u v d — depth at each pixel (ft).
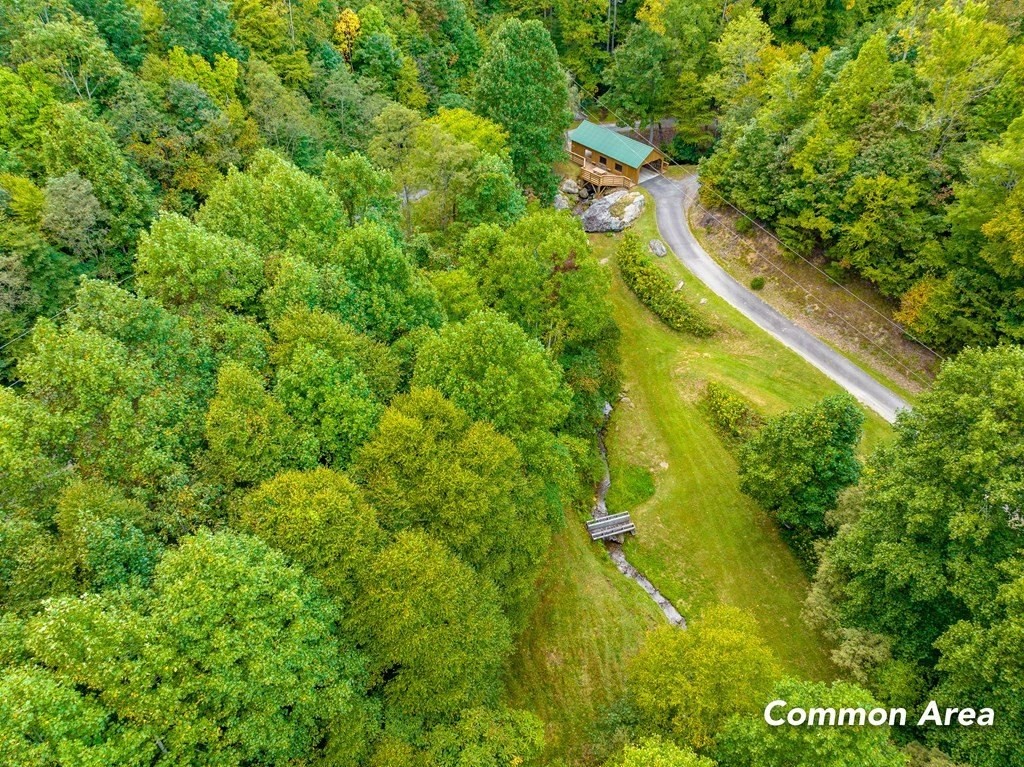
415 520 85.05
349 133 223.30
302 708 65.26
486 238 142.82
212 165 166.91
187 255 94.73
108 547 66.18
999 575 77.56
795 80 164.25
